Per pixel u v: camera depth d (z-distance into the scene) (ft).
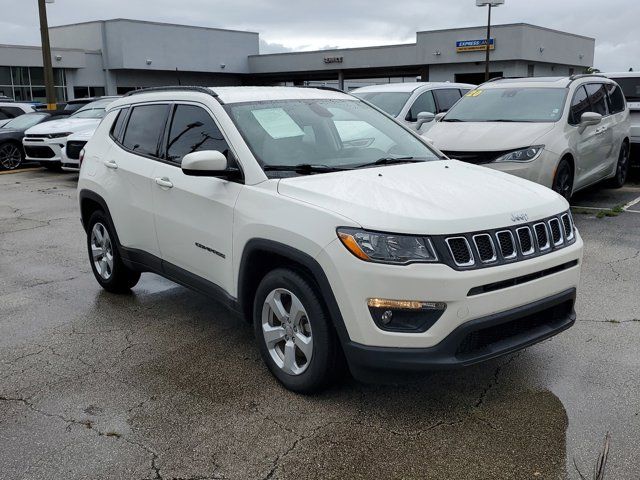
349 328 11.46
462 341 11.20
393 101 37.88
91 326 17.19
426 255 11.02
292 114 15.37
